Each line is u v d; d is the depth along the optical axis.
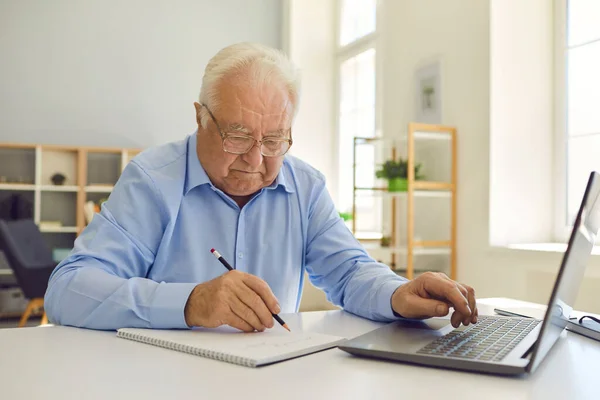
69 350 0.90
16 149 5.39
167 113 5.78
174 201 1.39
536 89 3.37
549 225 3.37
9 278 5.30
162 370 0.78
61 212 5.52
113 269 1.26
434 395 0.68
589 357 0.88
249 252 1.49
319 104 5.68
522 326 1.05
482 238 3.35
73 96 5.53
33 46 5.43
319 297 4.54
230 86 1.29
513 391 0.70
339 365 0.81
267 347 0.88
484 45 3.34
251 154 1.31
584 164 3.18
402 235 4.16
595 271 2.65
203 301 1.01
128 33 5.68
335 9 5.74
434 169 3.75
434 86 3.80
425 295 1.11
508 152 3.31
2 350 0.90
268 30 6.02
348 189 5.46
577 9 3.23
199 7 5.87
